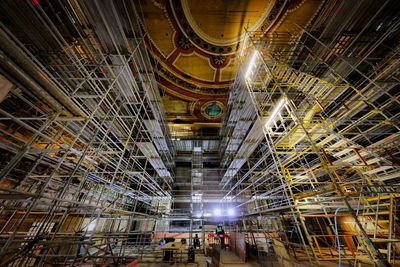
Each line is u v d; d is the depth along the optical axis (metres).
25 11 3.76
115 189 9.67
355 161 6.07
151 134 10.81
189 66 12.50
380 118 6.97
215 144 17.34
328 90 6.32
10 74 2.21
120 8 5.50
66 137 6.53
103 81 6.49
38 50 4.74
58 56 4.90
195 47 11.29
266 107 8.63
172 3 8.91
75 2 4.29
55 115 3.11
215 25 10.00
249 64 7.46
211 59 12.03
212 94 14.34
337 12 5.43
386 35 4.89
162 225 14.80
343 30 5.81
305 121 6.12
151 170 16.27
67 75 5.50
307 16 9.19
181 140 16.67
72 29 4.95
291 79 7.26
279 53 7.64
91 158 6.95
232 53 11.50
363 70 6.72
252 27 9.95
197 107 15.57
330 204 5.86
